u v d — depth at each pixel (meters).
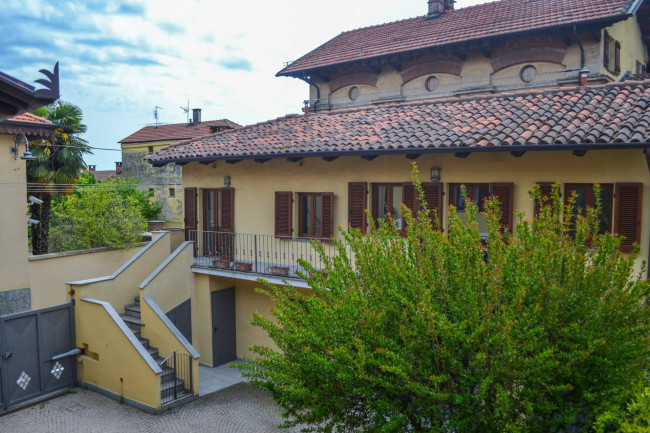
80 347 12.25
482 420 4.83
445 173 10.60
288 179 13.06
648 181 8.61
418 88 16.12
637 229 8.66
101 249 15.48
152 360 10.88
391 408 5.30
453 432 5.23
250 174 13.81
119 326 11.24
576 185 9.34
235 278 12.91
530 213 9.71
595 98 10.20
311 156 11.58
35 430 10.02
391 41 17.19
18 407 10.99
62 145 17.39
